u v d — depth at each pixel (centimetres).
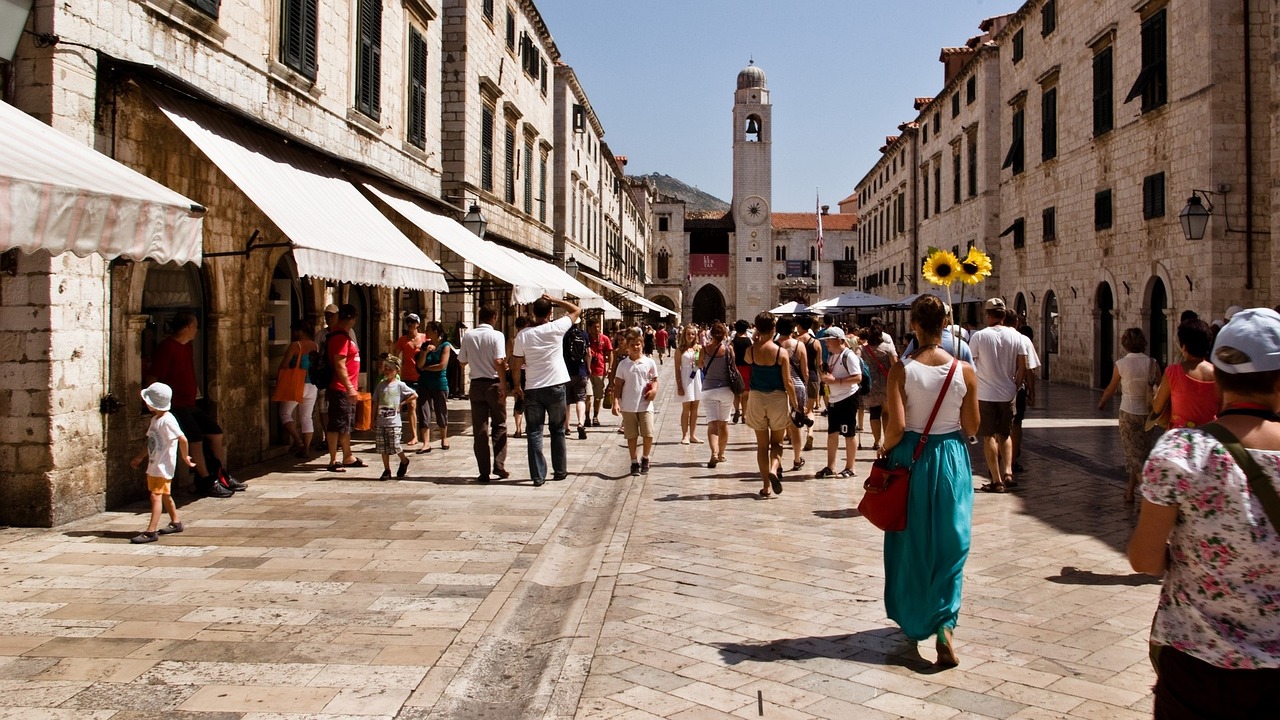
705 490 1059
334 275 928
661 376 3791
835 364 1143
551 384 1102
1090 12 2431
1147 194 2095
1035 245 2886
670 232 8838
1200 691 262
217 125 998
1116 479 1103
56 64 781
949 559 483
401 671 480
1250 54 1808
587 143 4244
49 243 510
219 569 677
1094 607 591
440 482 1095
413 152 1806
